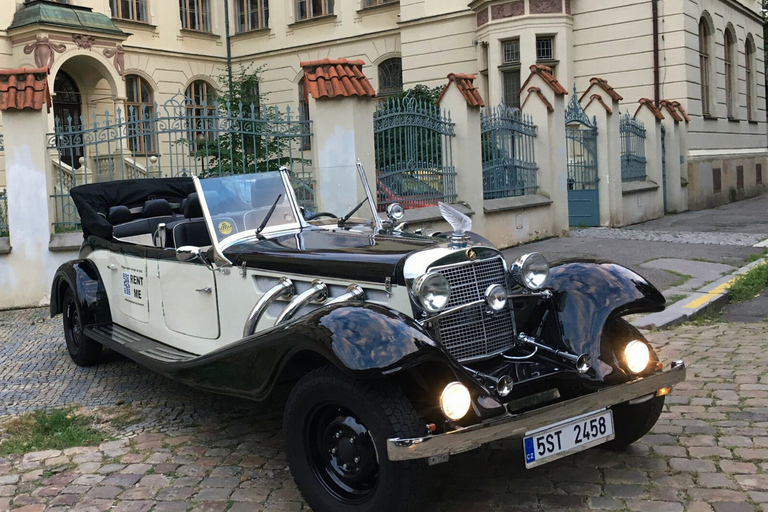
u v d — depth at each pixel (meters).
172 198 6.65
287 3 24.44
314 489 3.37
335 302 3.55
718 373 5.41
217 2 25.27
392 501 3.06
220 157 9.58
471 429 3.06
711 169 20.05
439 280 3.44
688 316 7.25
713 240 12.63
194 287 4.78
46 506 3.65
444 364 3.20
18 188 9.39
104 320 6.04
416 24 20.95
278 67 24.97
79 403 5.36
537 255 3.86
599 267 4.16
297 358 3.50
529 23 18.31
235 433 4.62
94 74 20.02
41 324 8.42
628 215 16.06
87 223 5.99
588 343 3.76
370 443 3.20
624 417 3.97
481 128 12.25
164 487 3.84
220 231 4.57
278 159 9.61
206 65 24.92
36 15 17.73
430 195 11.22
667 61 18.30
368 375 2.99
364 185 5.12
